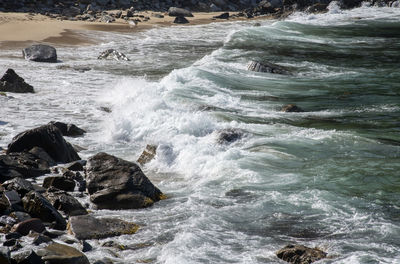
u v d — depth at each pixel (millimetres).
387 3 67500
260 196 12281
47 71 29031
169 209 11797
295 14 61562
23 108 21094
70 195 12000
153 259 9477
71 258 8867
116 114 19547
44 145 14883
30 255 8672
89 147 16656
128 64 31891
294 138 16453
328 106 21641
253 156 14844
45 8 53625
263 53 34812
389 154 15117
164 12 59375
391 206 11711
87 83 26266
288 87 25188
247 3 70438
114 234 10430
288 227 10750
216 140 16172
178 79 24703
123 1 59906
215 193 12617
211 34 46062
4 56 32938
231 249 9812
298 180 13164
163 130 17312
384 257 9367
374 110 20891
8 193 11484
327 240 10125
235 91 23766
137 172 12695
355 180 13164
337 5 65000
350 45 38875
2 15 47938
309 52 35719
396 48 37438
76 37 41031
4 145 16141
